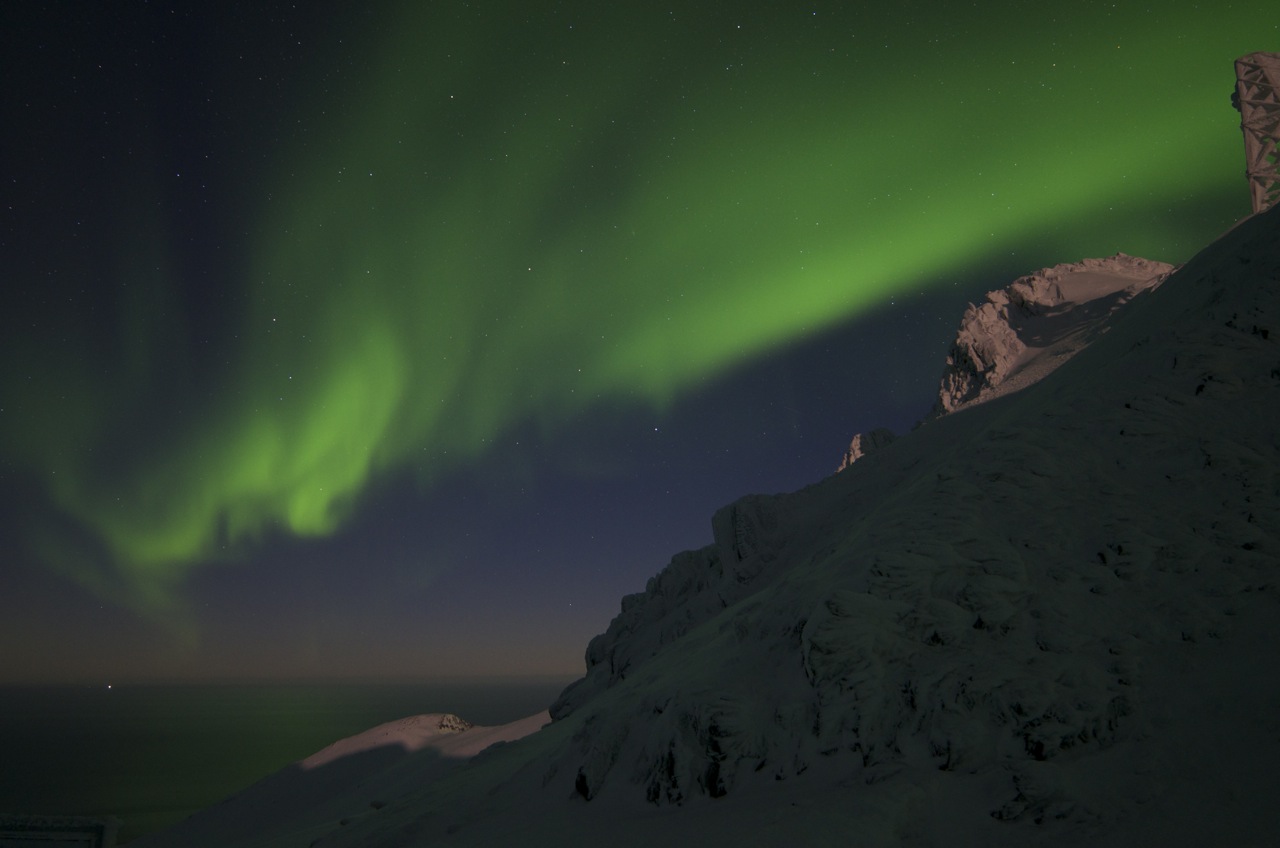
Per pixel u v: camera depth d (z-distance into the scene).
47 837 9.76
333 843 11.05
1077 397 10.01
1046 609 7.02
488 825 8.45
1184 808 4.91
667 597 24.78
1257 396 8.77
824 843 5.23
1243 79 24.97
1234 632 6.30
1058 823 5.16
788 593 9.10
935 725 6.31
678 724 7.50
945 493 8.68
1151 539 7.36
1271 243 10.81
